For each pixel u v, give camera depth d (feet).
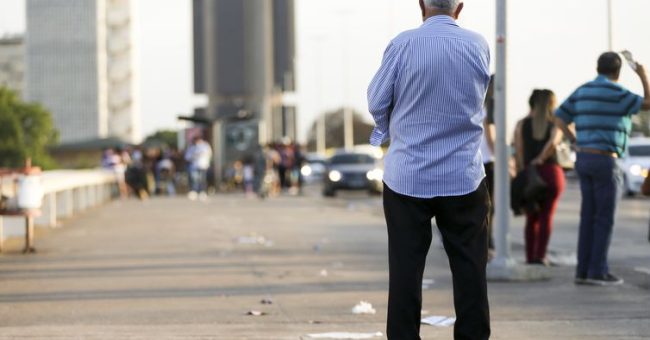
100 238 103.14
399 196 35.83
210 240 100.53
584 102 62.80
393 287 35.91
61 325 50.08
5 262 79.92
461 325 36.22
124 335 47.01
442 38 35.40
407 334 35.86
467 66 35.27
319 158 431.02
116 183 241.35
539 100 72.59
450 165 35.47
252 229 115.75
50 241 99.25
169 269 74.84
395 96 35.88
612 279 63.98
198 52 632.79
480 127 35.88
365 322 50.78
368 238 102.42
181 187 277.64
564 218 137.18
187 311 54.65
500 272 66.33
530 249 74.08
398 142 35.94
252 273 72.08
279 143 275.80
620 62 62.95
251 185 242.37
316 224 124.26
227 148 324.39
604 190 63.16
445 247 36.70
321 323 50.55
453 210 35.81
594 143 62.75
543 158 71.36
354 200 208.54
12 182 92.94
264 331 48.08
